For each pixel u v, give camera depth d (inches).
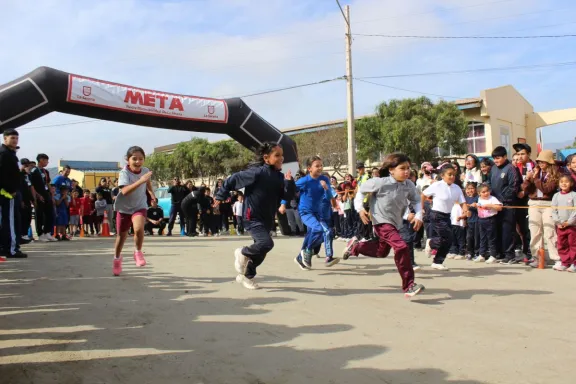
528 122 1318.9
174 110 542.3
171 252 391.5
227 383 116.6
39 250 407.8
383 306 194.7
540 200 300.5
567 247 283.1
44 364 129.6
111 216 661.9
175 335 155.5
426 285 240.2
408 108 897.5
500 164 319.9
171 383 116.9
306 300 206.2
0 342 148.7
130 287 236.1
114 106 509.7
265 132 599.2
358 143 952.9
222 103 572.4
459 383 115.6
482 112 1091.9
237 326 165.6
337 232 526.3
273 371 124.0
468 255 345.4
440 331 158.9
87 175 1341.0
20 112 462.6
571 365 127.1
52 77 477.7
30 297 213.0
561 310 186.1
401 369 124.7
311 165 300.0
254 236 229.0
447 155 994.1
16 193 341.4
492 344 144.9
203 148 1489.9
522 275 267.7
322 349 141.0
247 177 225.0
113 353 138.4
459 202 295.4
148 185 274.7
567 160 298.2
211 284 243.9
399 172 215.2
